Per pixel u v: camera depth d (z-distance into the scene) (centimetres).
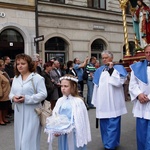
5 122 802
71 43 1756
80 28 1803
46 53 1664
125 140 616
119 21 2036
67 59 1752
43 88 408
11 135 670
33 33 1555
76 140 364
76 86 390
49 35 1650
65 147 384
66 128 353
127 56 849
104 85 552
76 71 1032
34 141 397
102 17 1934
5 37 1468
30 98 394
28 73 416
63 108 379
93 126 739
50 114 390
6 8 1444
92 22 1875
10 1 1455
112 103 545
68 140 371
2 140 628
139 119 481
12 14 1468
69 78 386
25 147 389
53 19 1667
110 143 537
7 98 774
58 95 911
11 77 898
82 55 1819
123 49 2098
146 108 468
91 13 1867
